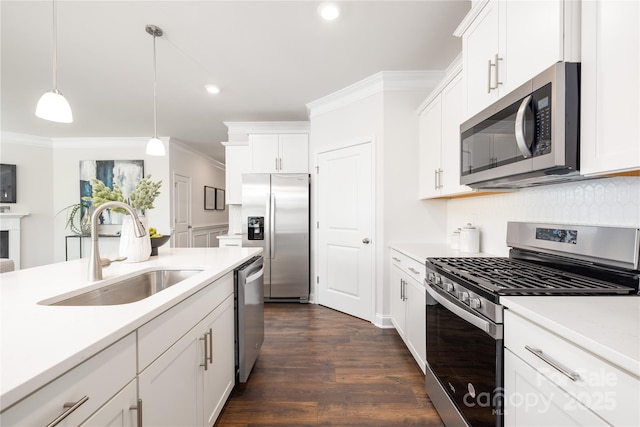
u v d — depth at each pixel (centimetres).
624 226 110
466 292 119
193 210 588
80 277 133
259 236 373
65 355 58
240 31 209
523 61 119
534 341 83
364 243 297
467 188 183
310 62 253
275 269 367
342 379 192
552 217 147
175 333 104
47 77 275
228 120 403
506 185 156
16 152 460
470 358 117
